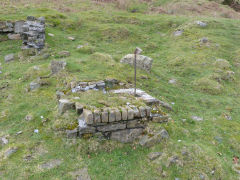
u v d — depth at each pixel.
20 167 4.84
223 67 13.20
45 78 9.20
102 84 7.95
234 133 7.36
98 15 21.98
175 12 27.31
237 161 6.07
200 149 5.78
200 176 5.05
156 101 7.08
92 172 4.88
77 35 17.06
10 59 12.13
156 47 16.91
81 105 6.03
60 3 24.94
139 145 5.79
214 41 16.83
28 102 7.84
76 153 5.30
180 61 13.84
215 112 8.74
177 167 5.18
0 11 17.84
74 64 10.26
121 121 5.75
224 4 35.44
